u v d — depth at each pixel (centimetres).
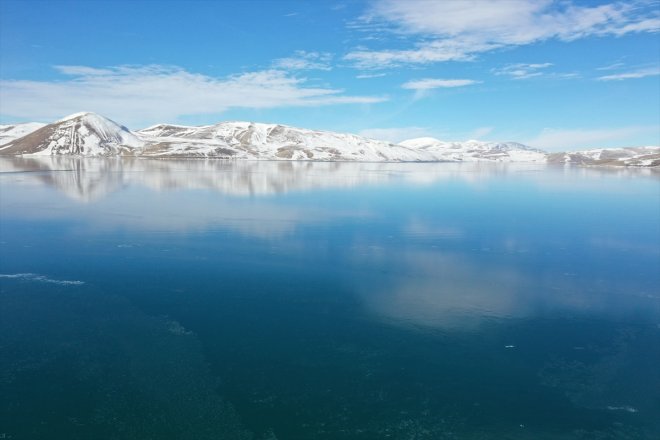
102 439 1916
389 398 2216
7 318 3011
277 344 2705
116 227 5728
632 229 5997
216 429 1984
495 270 4122
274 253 4578
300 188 11150
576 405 2181
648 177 17375
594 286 3712
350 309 3209
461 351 2653
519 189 11756
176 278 3800
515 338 2816
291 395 2228
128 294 3450
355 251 4706
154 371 2414
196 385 2295
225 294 3462
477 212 7444
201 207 7519
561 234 5659
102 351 2612
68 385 2291
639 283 3788
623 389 2305
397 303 3322
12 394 2212
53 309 3162
